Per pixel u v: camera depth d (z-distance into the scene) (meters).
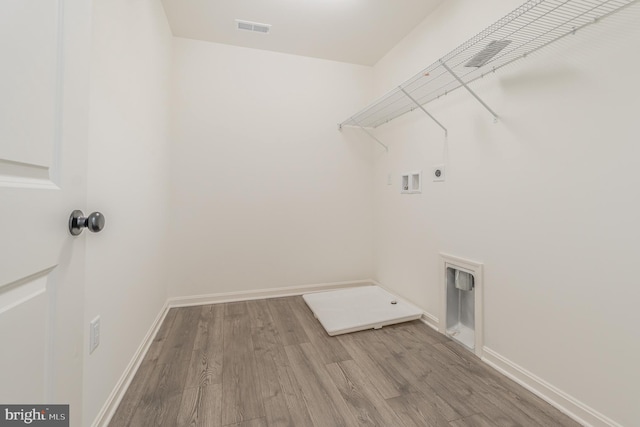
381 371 1.48
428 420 1.15
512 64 1.43
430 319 2.03
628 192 1.01
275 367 1.51
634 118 0.99
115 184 1.20
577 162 1.16
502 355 1.49
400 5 1.98
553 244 1.25
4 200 0.46
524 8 1.08
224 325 2.02
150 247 1.76
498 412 1.20
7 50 0.46
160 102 1.95
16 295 0.50
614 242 1.05
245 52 2.52
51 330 0.60
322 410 1.20
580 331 1.15
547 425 1.13
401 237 2.41
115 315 1.22
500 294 1.50
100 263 1.07
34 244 0.53
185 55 2.38
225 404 1.23
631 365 1.00
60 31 0.62
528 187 1.35
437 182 1.97
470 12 1.68
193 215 2.41
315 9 2.04
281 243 2.65
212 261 2.47
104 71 1.08
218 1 1.96
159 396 1.28
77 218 0.67
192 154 2.40
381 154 2.75
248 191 2.55
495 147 1.53
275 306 2.39
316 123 2.73
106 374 1.13
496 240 1.52
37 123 0.55
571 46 1.17
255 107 2.55
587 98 1.12
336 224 2.82
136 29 1.43
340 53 2.64
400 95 1.97
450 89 1.84
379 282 2.79
